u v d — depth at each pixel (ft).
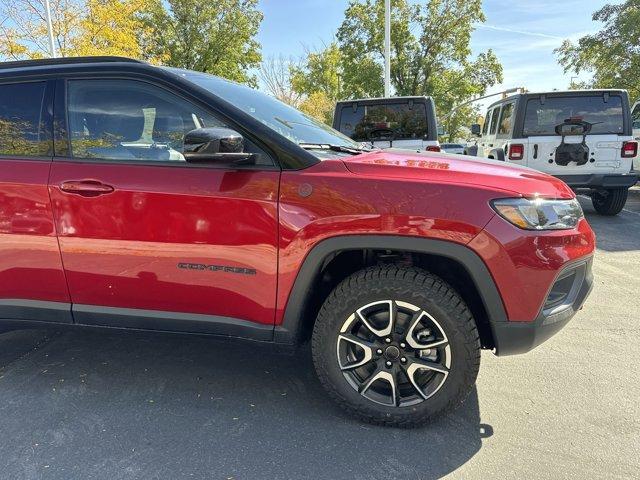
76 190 8.07
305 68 146.72
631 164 24.03
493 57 116.26
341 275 8.38
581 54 77.36
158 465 7.14
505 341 7.36
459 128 142.20
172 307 8.24
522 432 7.88
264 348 8.16
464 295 7.97
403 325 7.63
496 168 8.26
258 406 8.68
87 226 8.11
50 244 8.31
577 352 10.72
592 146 24.07
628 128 24.08
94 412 8.50
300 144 8.24
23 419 8.29
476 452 7.39
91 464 7.16
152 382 9.51
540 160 24.58
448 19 105.91
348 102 24.17
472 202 7.09
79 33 63.31
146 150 8.25
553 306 7.45
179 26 108.27
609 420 8.18
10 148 8.59
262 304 7.86
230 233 7.67
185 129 8.18
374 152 9.22
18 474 6.94
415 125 23.71
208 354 10.68
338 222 7.31
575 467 7.04
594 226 24.52
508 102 26.63
